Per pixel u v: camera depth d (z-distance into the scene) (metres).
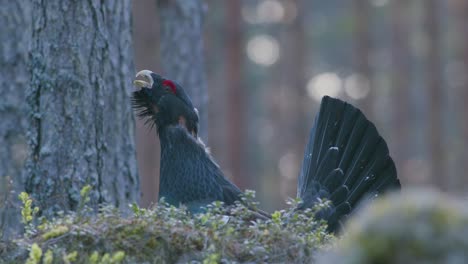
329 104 11.88
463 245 4.29
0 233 9.55
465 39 50.78
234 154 43.81
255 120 64.44
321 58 68.62
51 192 11.52
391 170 11.53
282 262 8.27
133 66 12.50
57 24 11.60
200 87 17.06
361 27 55.72
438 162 52.34
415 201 4.40
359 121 11.76
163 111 11.59
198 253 8.24
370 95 55.34
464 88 50.97
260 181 61.78
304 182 11.68
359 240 4.42
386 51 65.62
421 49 62.81
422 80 63.22
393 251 4.34
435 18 55.03
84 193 8.77
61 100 11.59
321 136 11.80
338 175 11.55
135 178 12.30
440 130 53.16
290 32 52.22
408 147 57.19
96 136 11.74
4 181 12.19
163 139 11.39
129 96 12.23
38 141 11.62
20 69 14.94
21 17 15.05
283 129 55.34
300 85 52.34
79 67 11.63
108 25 11.99
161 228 8.34
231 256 8.21
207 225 8.77
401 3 58.75
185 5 16.95
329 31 68.06
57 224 8.55
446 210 4.36
